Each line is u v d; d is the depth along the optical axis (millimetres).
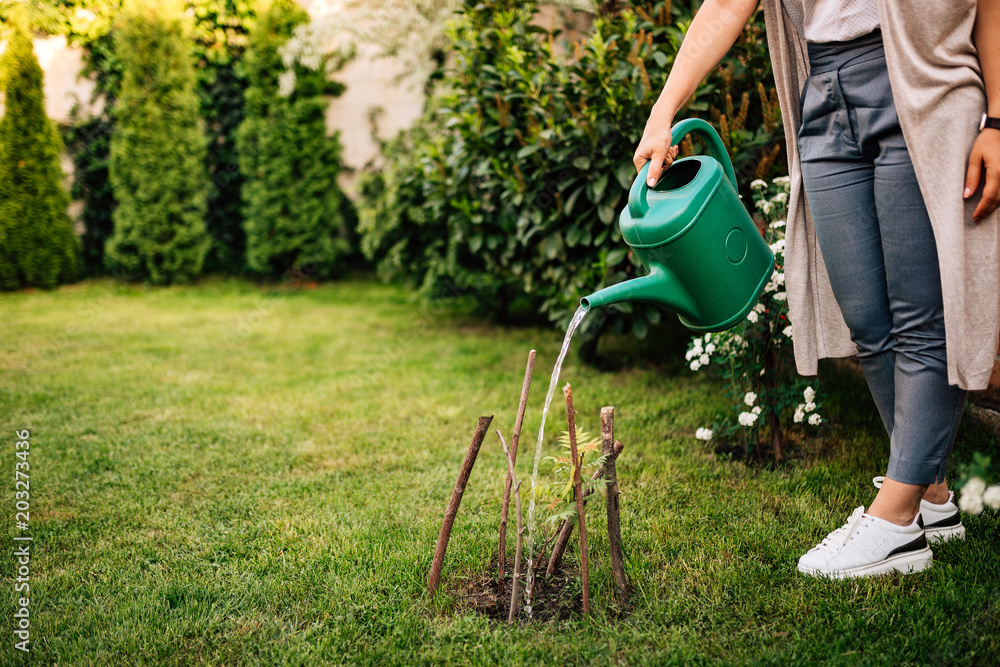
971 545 1538
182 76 6246
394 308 5391
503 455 2334
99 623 1423
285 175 6418
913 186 1291
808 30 1396
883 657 1206
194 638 1372
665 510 1845
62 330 4531
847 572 1441
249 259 6594
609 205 2814
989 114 1211
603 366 3438
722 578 1483
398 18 5344
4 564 1651
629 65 2643
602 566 1555
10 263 5977
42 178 5988
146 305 5551
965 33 1213
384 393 3109
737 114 2629
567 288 3111
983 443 2061
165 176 6270
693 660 1244
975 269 1262
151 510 1971
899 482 1410
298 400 3023
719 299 1382
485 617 1388
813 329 1602
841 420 2398
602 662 1253
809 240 1574
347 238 7242
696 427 2508
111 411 2877
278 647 1331
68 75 6320
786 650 1251
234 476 2209
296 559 1665
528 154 2893
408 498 2006
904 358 1387
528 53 2959
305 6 6523
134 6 5945
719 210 1344
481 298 4520
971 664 1185
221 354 3916
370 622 1392
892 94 1291
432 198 3674
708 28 1442
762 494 1924
